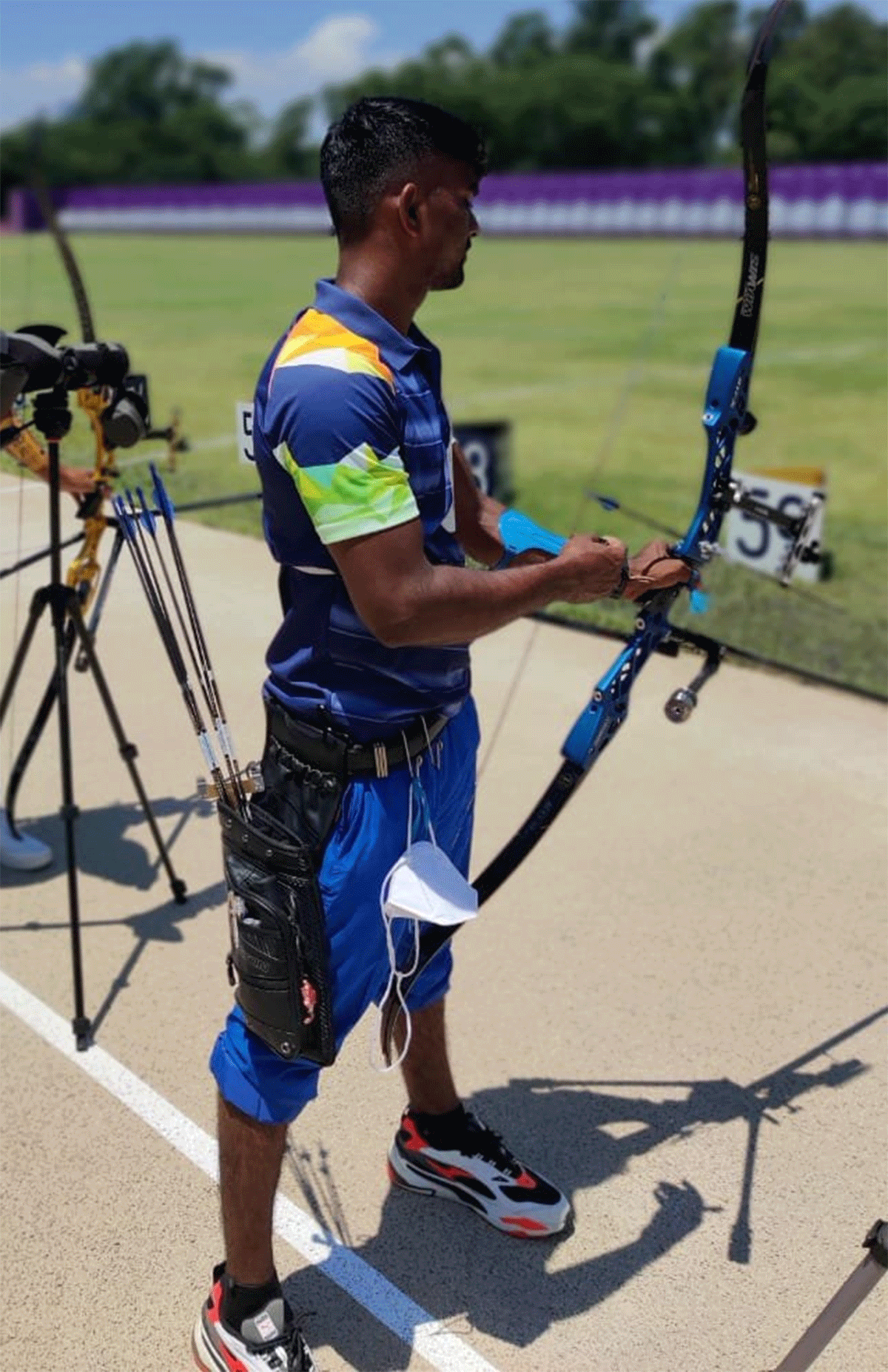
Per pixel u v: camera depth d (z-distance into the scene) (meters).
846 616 6.90
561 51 70.44
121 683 5.26
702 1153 2.92
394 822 2.19
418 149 1.97
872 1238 2.02
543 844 4.27
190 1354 2.39
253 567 5.93
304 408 1.92
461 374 16.42
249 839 2.15
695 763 4.88
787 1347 2.42
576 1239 2.68
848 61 49.00
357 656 2.10
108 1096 3.07
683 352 18.05
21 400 3.42
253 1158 2.23
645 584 2.37
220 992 3.47
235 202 43.62
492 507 2.61
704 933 3.77
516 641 6.15
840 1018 3.40
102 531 3.73
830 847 4.27
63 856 4.14
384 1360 2.39
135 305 22.84
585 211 36.97
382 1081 3.11
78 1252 2.62
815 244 32.25
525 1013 3.40
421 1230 2.70
